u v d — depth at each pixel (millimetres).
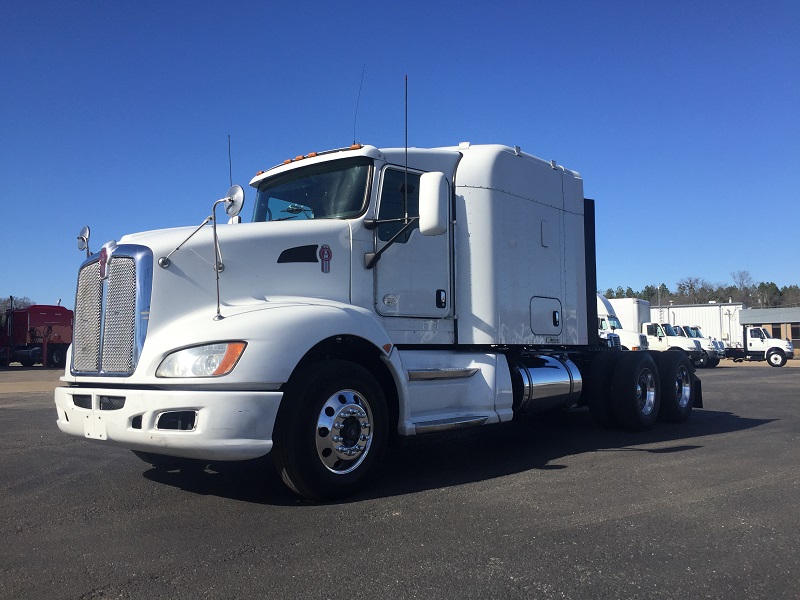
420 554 3807
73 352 5477
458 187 6930
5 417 10789
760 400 13469
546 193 7949
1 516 4676
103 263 5180
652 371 8984
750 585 3398
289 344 4777
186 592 3289
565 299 8172
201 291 5094
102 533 4258
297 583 3396
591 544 3984
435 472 6082
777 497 5113
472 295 6816
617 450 7277
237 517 4594
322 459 4926
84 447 7547
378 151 6234
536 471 6102
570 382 8094
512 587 3348
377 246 6117
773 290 122750
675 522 4441
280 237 5527
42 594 3268
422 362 6176
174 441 4480
